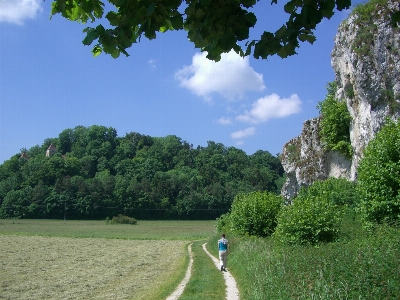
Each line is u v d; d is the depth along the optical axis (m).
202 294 13.27
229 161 108.06
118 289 16.16
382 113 22.47
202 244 38.06
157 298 13.37
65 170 95.62
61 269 23.08
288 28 3.70
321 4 3.54
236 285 14.81
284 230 17.00
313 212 16.42
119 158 110.75
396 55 21.91
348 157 29.17
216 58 4.01
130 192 90.31
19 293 15.80
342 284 8.02
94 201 88.31
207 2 3.45
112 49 3.94
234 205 29.91
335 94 30.97
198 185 97.75
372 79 22.72
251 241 21.50
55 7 4.38
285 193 37.31
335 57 28.41
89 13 4.56
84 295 15.15
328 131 30.11
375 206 14.76
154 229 69.62
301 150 34.06
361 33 23.73
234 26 3.65
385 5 22.81
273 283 10.73
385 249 9.20
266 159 107.69
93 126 121.56
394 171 14.63
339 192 22.86
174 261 25.64
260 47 3.82
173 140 124.06
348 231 16.45
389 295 7.29
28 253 32.38
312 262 10.41
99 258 28.80
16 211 84.69
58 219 85.62
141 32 3.91
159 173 100.56
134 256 29.77
